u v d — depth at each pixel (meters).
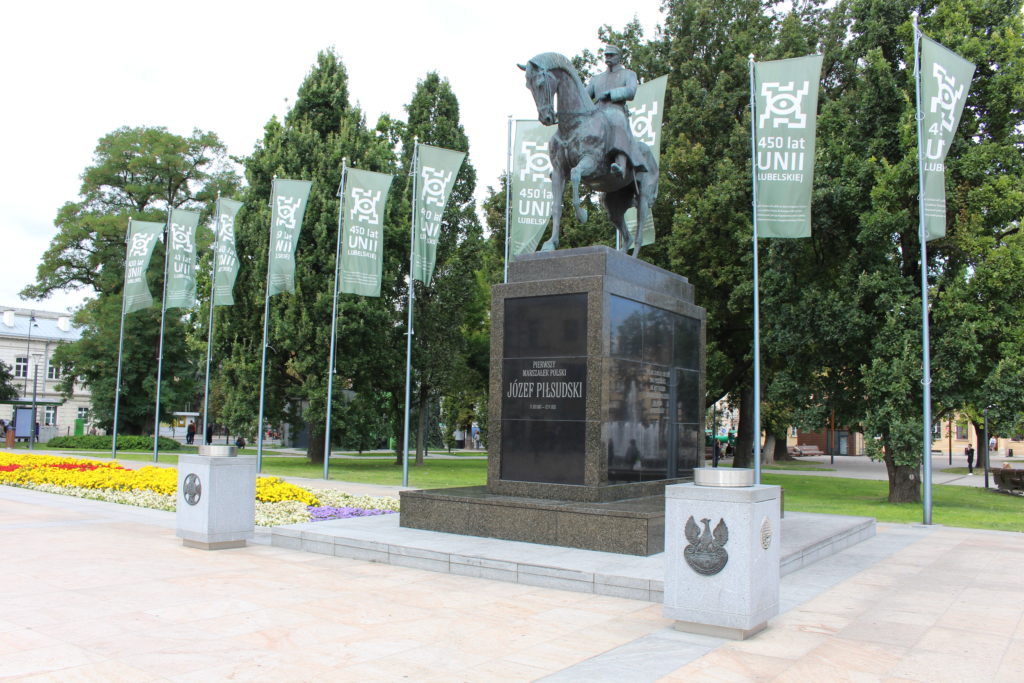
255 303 30.95
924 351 16.05
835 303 20.34
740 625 6.38
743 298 24.75
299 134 32.66
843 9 28.52
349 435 31.81
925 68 15.99
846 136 21.69
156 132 47.41
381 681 5.24
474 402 51.06
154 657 5.69
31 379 66.75
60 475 19.45
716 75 28.98
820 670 5.65
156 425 30.20
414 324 35.03
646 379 11.30
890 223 18.86
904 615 7.45
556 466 10.45
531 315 10.90
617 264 10.88
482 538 10.11
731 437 57.75
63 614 6.91
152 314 46.16
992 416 18.86
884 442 20.09
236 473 10.82
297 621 6.79
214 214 48.19
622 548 9.09
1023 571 10.01
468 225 36.75
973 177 19.12
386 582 8.48
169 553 10.16
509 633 6.49
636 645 6.20
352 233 22.47
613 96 11.97
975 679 5.52
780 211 16.14
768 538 6.77
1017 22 19.81
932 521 16.45
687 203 26.17
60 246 46.16
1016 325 18.94
